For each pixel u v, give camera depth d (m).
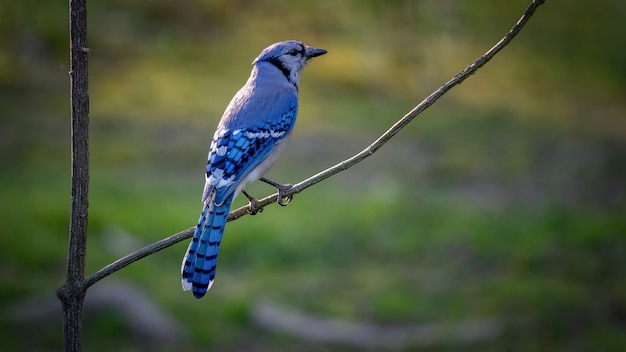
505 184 17.67
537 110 23.25
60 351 10.18
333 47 24.55
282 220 14.59
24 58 21.52
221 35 24.28
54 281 11.71
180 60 22.70
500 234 14.58
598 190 17.78
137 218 14.00
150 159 17.28
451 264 13.43
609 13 30.31
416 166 18.16
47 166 16.64
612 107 24.67
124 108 19.64
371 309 11.96
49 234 13.26
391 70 23.80
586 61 27.28
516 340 11.05
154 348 10.54
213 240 6.42
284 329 11.37
